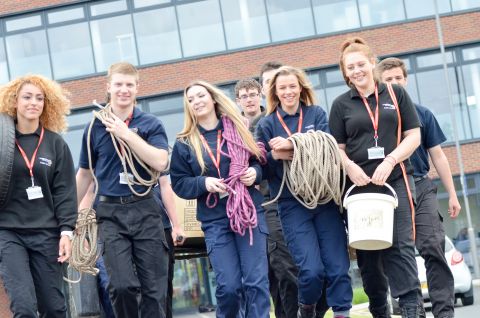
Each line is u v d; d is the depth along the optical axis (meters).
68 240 7.60
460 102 36.19
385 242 7.54
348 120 7.85
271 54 35.41
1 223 7.46
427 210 8.36
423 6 36.12
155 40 35.28
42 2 35.06
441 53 36.00
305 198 7.73
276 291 10.09
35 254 7.55
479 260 35.47
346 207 7.63
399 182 7.82
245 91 9.79
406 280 7.77
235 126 7.91
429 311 17.78
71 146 34.44
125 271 7.74
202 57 35.25
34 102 7.58
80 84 34.84
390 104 7.84
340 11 35.84
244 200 7.69
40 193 7.53
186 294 28.27
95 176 7.97
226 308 7.68
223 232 7.76
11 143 7.44
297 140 7.71
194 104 7.89
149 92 35.16
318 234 7.94
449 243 19.88
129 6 35.28
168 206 9.27
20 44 35.00
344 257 7.89
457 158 35.94
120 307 7.83
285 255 9.14
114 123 7.69
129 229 7.80
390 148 7.80
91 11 35.16
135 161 7.84
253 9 35.62
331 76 35.50
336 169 7.66
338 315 7.89
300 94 8.19
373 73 7.93
